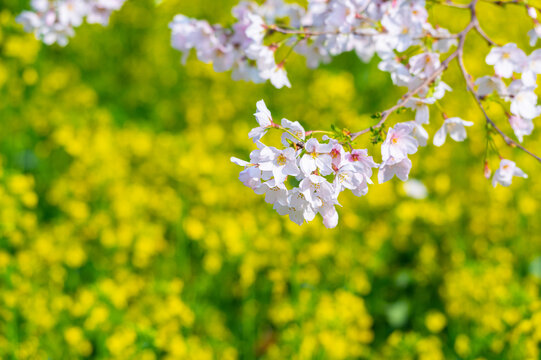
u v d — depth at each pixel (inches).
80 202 188.2
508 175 96.8
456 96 232.7
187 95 256.1
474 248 188.2
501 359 147.9
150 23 281.7
